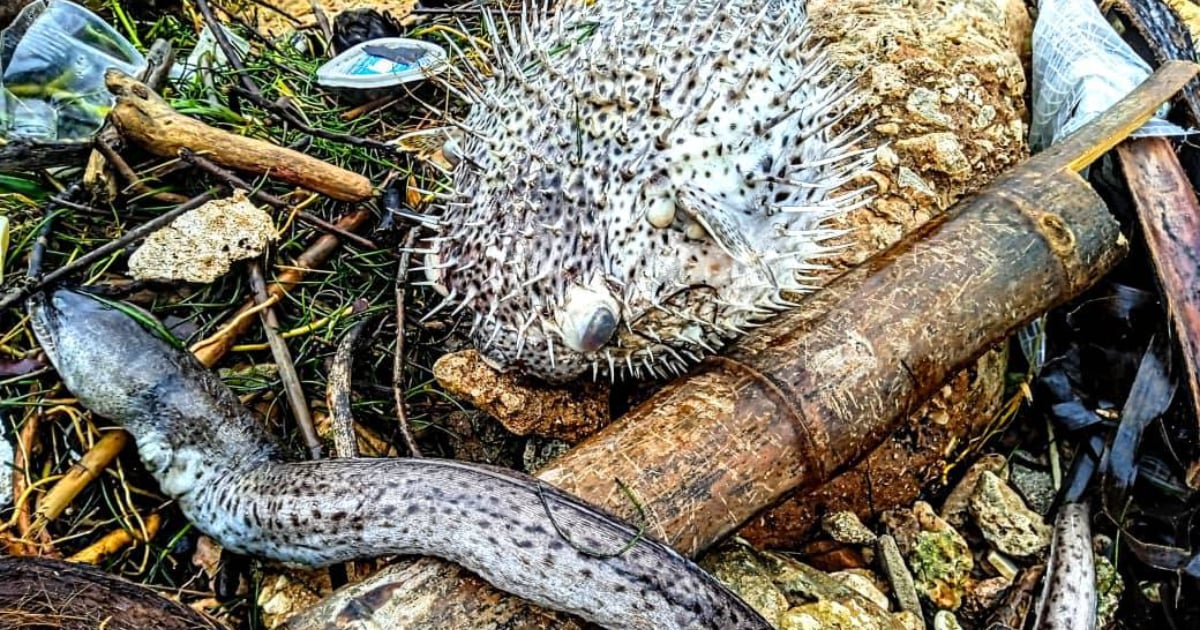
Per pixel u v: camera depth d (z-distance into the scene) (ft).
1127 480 2.31
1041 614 2.13
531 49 1.97
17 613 1.56
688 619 1.58
